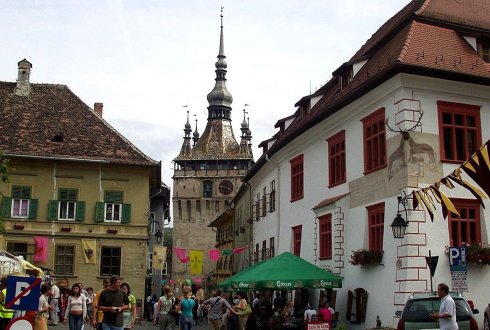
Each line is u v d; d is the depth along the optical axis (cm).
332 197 2605
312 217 2822
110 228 3841
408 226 1961
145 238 3862
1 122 4009
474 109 2109
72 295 1898
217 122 12338
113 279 1434
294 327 2305
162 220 5550
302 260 2336
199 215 11206
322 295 2508
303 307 2797
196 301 4131
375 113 2233
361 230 2308
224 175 11306
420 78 2044
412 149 2006
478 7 2530
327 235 2594
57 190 3828
